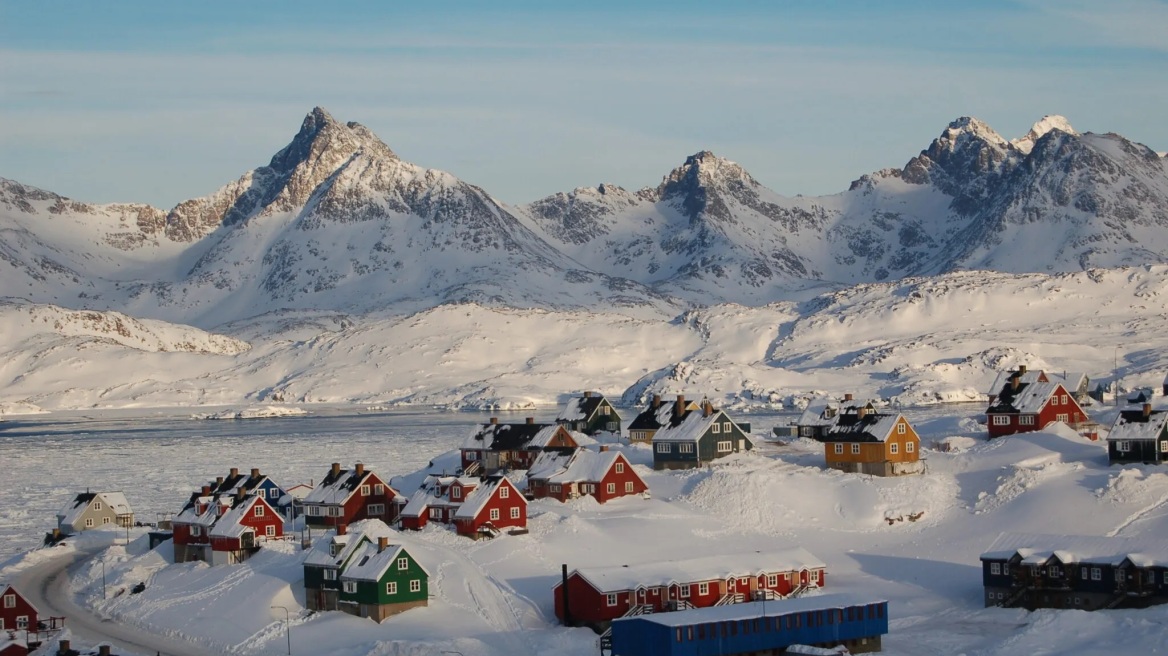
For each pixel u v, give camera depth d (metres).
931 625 89.69
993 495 123.62
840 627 83.62
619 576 92.44
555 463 136.50
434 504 122.31
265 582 103.81
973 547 111.44
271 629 92.75
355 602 94.94
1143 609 87.25
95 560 123.81
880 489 127.12
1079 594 91.44
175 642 93.69
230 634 93.38
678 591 91.38
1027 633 83.94
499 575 104.00
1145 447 128.38
